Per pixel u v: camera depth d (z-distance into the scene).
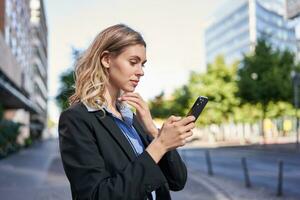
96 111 2.00
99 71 2.09
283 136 76.38
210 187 14.16
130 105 2.19
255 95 41.72
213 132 68.75
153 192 2.11
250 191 13.24
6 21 36.16
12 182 15.85
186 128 1.87
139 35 2.12
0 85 32.25
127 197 1.78
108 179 1.85
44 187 14.27
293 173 19.39
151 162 1.84
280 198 11.80
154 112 86.12
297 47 54.84
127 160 1.97
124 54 2.08
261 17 105.75
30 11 74.81
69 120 1.96
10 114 55.72
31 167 23.03
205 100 1.96
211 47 131.50
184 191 13.20
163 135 1.88
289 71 41.50
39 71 90.56
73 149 1.92
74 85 2.18
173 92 80.81
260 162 26.42
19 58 48.34
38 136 88.56
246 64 43.12
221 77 58.72
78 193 1.87
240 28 110.69
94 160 1.90
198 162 27.31
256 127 90.88
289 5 39.28
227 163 26.28
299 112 52.25
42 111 103.00
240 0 110.25
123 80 2.09
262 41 43.31
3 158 31.05
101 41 2.10
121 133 2.02
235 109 58.47
